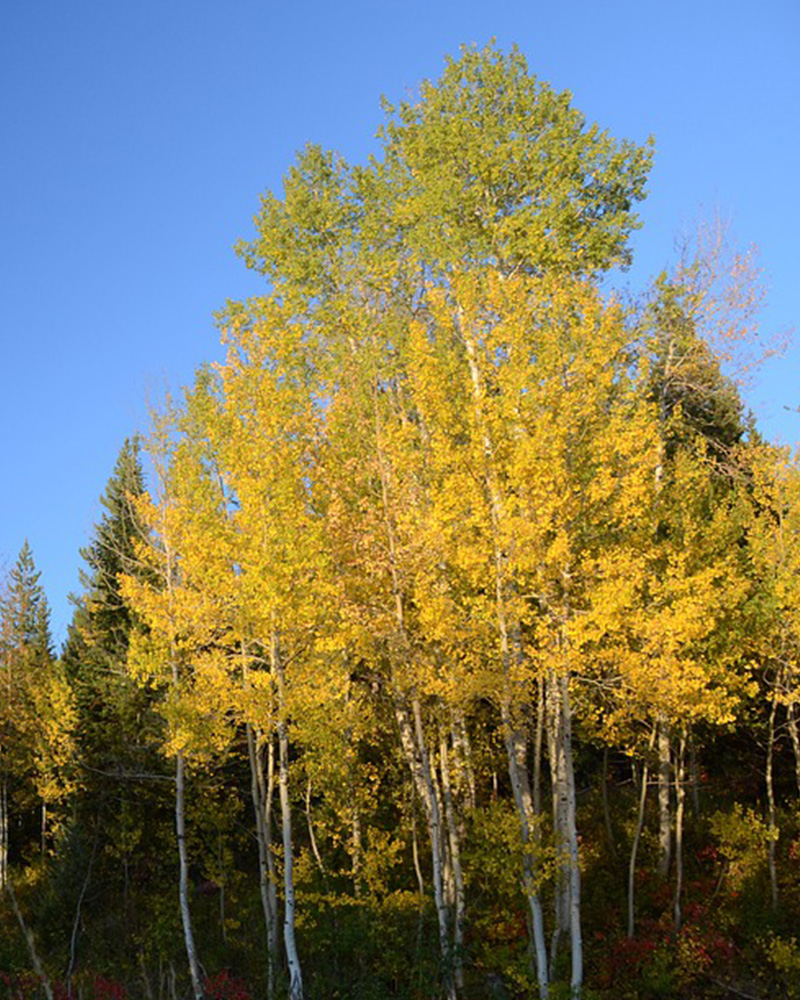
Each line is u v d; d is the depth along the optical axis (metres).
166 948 18.45
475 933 16.33
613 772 25.45
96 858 23.55
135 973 17.80
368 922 15.74
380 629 13.56
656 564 15.59
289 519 13.66
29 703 29.94
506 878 14.24
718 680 15.85
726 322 18.67
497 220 17.20
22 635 34.53
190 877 25.27
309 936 16.52
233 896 22.36
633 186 17.62
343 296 18.92
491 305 13.38
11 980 12.48
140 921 21.83
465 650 13.41
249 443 13.99
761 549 18.45
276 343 14.84
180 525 16.16
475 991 14.60
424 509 13.72
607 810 20.48
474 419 12.63
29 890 25.11
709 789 24.08
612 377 13.02
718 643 16.36
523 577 12.67
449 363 13.71
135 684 24.55
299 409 14.73
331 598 13.66
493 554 12.73
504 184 17.22
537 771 16.72
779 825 20.95
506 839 14.62
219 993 15.16
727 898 17.52
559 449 12.13
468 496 12.50
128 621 27.30
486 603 13.02
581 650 13.23
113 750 23.98
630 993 14.52
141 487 28.88
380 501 13.98
